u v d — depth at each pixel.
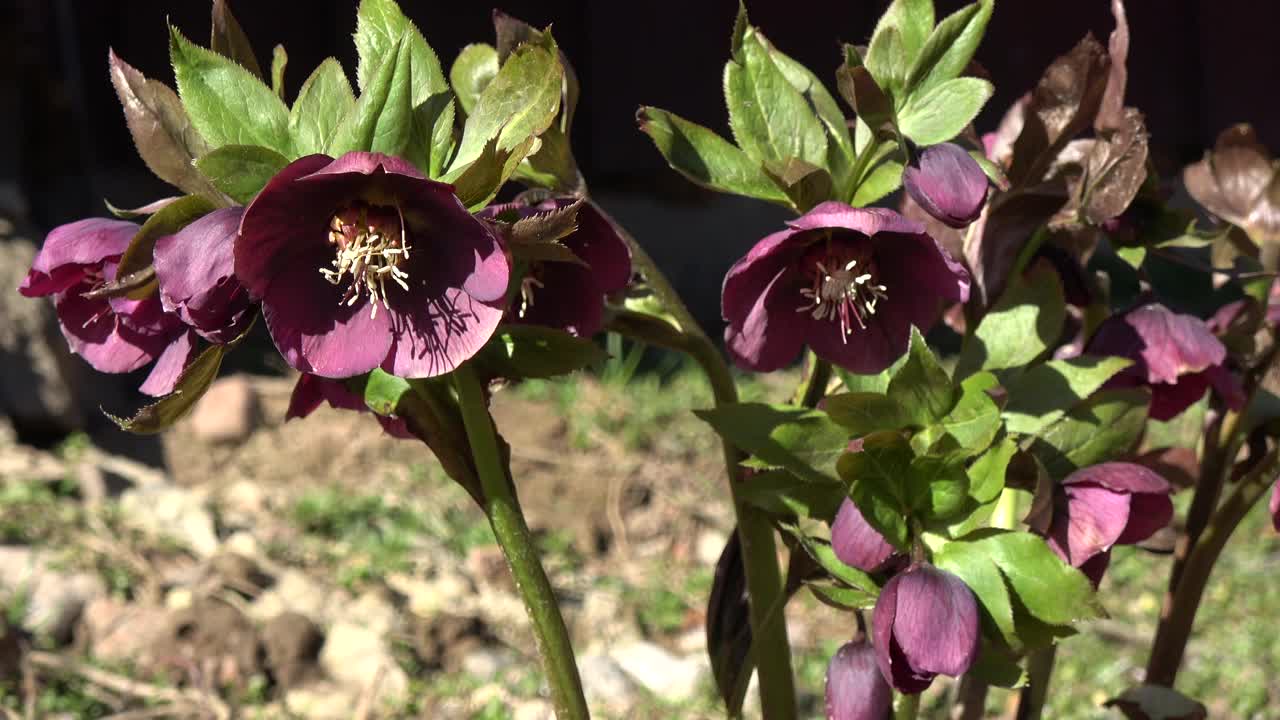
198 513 1.12
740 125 0.37
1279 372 0.48
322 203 0.29
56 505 1.11
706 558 1.17
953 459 0.34
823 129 0.37
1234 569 1.18
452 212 0.29
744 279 0.34
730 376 0.40
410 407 0.33
